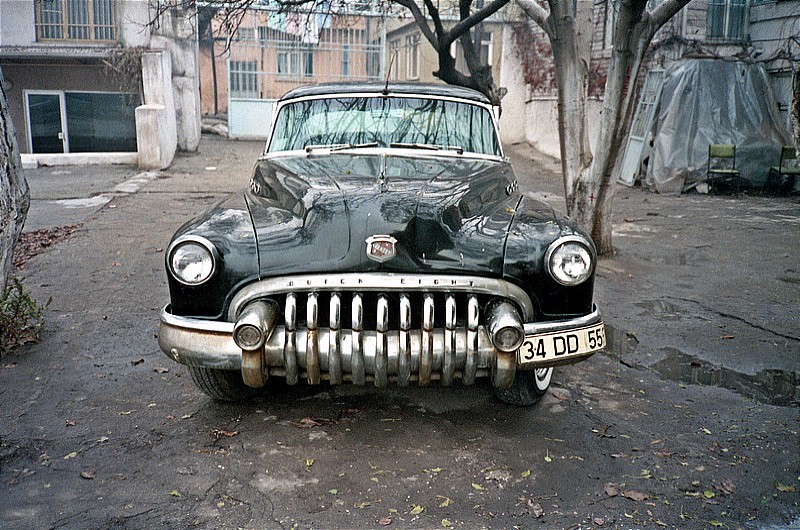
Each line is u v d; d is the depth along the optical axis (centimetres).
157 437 379
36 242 877
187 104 1886
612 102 766
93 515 308
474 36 1486
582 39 784
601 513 312
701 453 367
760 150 1400
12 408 413
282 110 529
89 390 441
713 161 1410
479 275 348
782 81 1483
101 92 1933
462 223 373
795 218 1105
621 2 717
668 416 412
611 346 535
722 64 1440
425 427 392
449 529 300
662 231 998
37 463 351
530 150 2044
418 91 528
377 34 2142
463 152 498
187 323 349
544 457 360
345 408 416
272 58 2125
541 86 2005
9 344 512
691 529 301
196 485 333
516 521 306
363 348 334
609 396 441
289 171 445
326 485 333
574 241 354
